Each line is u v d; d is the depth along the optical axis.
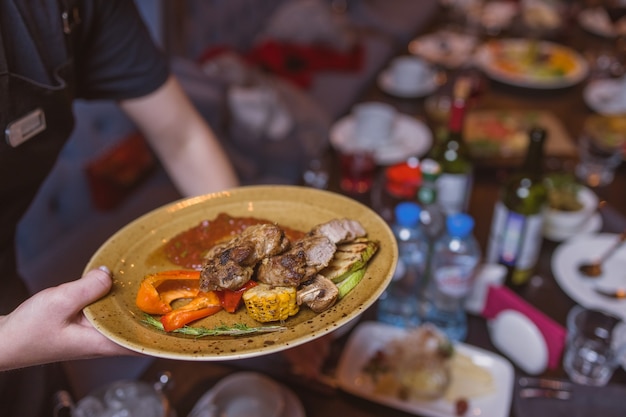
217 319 0.72
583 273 1.38
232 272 0.70
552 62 2.56
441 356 1.14
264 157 2.60
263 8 3.57
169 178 2.41
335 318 0.68
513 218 1.30
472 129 1.96
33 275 1.89
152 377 1.14
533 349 1.13
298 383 1.12
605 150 1.80
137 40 1.13
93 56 1.10
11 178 1.00
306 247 0.72
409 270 1.27
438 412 1.07
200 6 3.03
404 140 1.99
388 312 1.30
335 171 1.80
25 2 0.91
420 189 1.34
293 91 2.86
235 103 2.53
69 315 0.74
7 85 0.92
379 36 3.54
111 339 0.67
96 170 2.18
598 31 2.98
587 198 1.61
